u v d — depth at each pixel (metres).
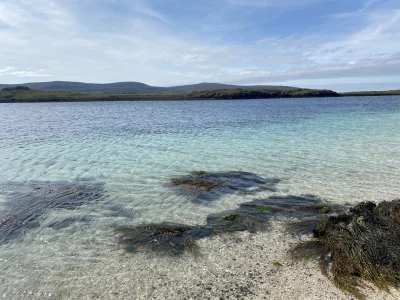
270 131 31.55
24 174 15.82
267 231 9.39
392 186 13.43
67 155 20.59
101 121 46.25
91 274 7.25
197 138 27.47
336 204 11.54
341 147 22.27
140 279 7.02
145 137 28.56
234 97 149.62
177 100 148.50
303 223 9.87
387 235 7.93
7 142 26.11
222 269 7.38
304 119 43.94
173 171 16.22
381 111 56.72
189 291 6.57
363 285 6.68
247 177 15.01
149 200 12.11
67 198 12.34
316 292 6.50
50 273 7.31
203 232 9.34
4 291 6.64
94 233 9.38
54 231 9.53
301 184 13.88
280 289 6.62
